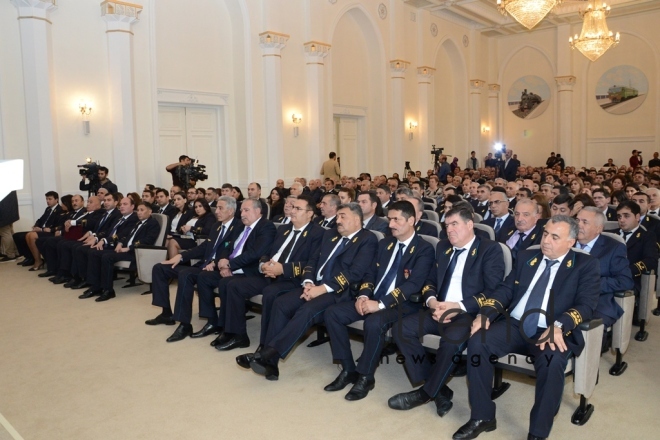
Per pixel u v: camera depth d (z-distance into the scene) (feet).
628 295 10.21
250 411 9.46
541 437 7.96
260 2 33.32
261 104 33.73
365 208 15.10
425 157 46.44
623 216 13.15
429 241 11.68
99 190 22.36
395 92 43.24
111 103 27.04
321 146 36.63
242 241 13.82
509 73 57.21
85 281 18.94
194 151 32.68
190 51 31.37
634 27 50.26
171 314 14.65
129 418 9.25
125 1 26.96
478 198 21.26
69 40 25.76
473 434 8.36
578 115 53.88
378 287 11.02
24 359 12.02
